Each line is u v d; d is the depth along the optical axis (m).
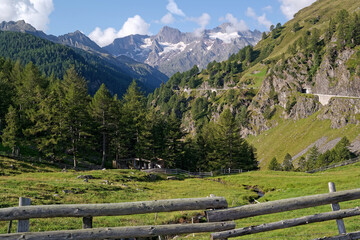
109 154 82.75
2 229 15.38
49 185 33.94
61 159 65.81
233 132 84.19
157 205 7.20
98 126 76.38
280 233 15.69
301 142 176.12
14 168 49.03
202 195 42.47
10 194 24.98
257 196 44.81
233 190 50.28
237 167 84.12
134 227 6.92
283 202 8.07
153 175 59.66
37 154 68.81
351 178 43.69
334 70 195.88
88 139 71.62
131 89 97.31
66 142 65.19
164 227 7.09
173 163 81.88
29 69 102.25
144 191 40.69
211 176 73.75
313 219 8.27
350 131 153.50
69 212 6.63
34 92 78.94
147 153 79.00
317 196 8.43
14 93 84.88
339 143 122.38
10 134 63.44
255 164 105.44
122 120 77.31
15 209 6.31
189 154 92.50
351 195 8.62
